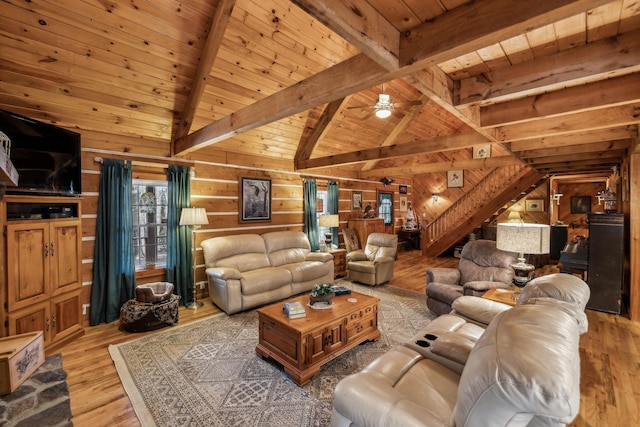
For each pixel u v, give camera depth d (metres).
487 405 0.97
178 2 3.03
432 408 1.46
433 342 1.95
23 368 1.82
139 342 3.19
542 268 6.82
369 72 1.89
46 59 2.95
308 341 2.53
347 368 2.70
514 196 7.43
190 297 4.54
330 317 2.76
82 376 2.57
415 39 1.55
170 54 3.43
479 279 3.88
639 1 1.44
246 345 3.13
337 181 7.25
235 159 5.22
